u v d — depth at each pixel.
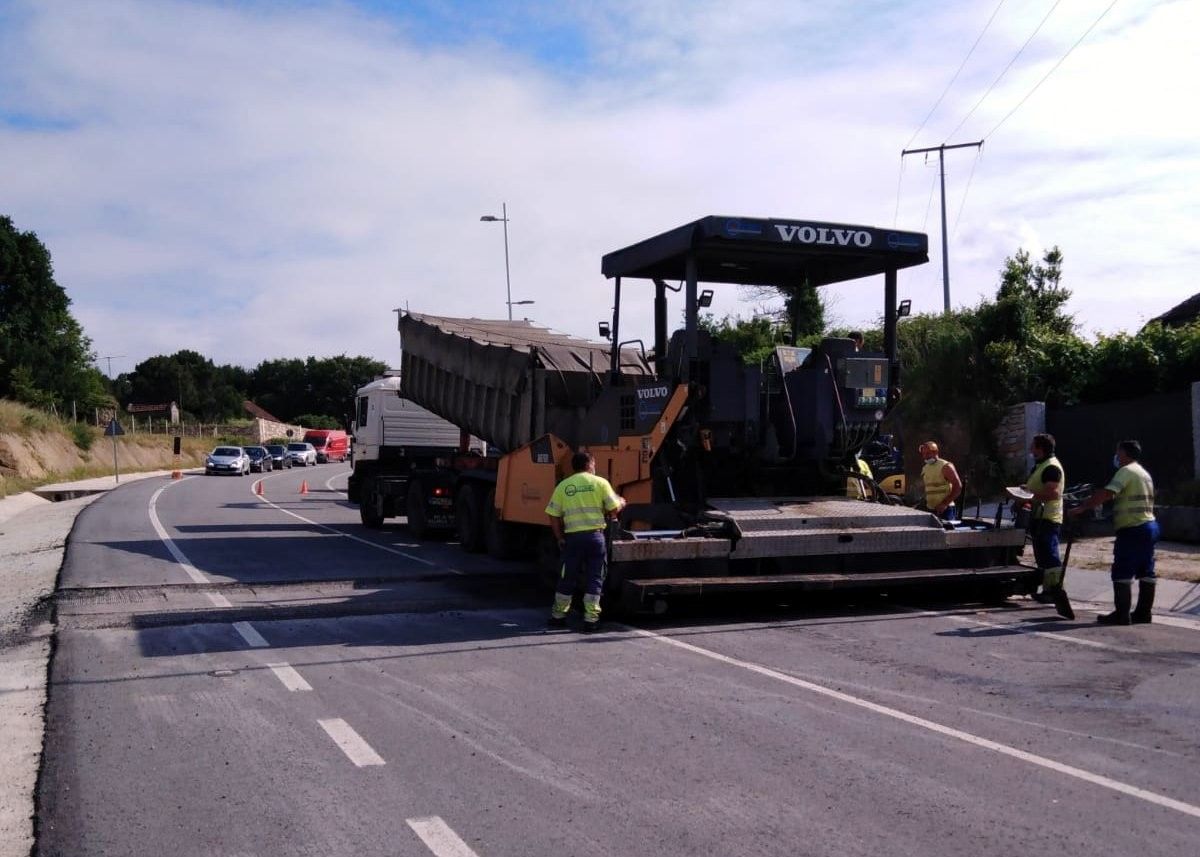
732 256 11.11
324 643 9.06
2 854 4.61
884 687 7.32
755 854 4.50
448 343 16.38
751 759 5.77
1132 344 18.05
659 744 6.05
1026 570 10.70
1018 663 8.06
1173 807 5.02
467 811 5.04
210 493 34.94
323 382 131.12
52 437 50.09
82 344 74.19
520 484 13.62
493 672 7.89
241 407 119.50
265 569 14.09
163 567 14.33
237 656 8.54
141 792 5.35
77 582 12.79
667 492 10.71
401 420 21.17
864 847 4.56
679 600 10.90
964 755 5.82
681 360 10.45
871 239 10.69
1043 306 24.06
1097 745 5.99
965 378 20.78
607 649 8.71
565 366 13.84
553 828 4.81
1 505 30.11
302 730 6.41
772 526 10.05
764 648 8.69
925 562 10.73
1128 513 9.63
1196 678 7.55
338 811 5.06
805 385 10.98
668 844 4.61
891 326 11.56
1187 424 15.98
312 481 45.81
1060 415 18.12
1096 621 9.88
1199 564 12.75
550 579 11.57
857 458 11.37
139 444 67.00
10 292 68.56
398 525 22.02
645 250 11.10
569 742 6.11
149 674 7.91
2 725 6.64
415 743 6.12
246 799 5.23
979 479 19.38
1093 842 4.61
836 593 11.05
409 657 8.46
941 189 33.69
